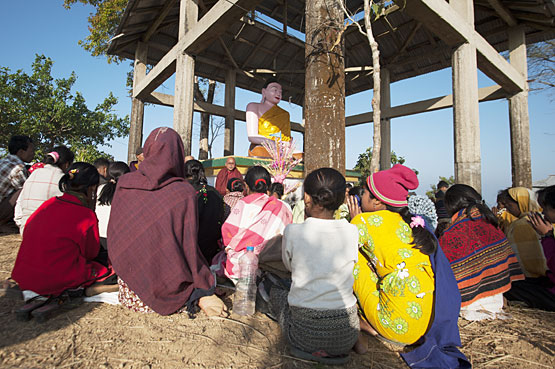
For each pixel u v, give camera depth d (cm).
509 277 256
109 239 228
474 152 561
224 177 621
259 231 275
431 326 183
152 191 229
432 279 190
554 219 265
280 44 1059
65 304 247
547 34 846
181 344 193
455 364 175
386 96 1053
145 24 886
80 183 255
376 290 211
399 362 188
